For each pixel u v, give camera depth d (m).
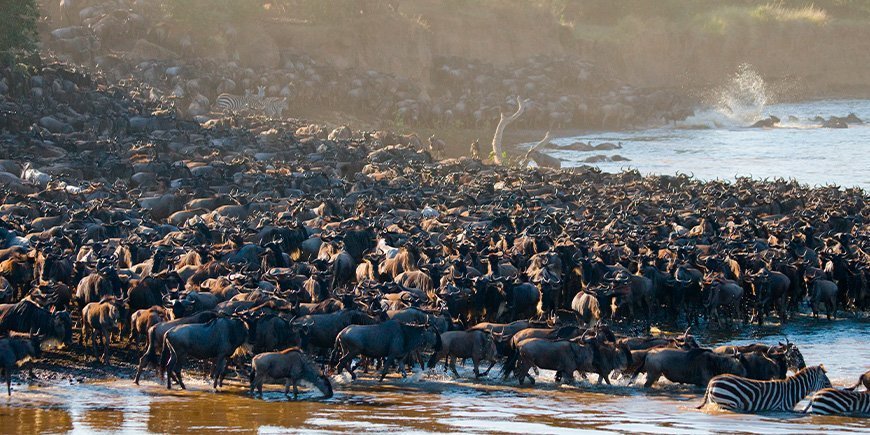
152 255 137.25
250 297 112.06
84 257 131.88
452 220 179.38
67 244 145.12
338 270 140.25
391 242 152.88
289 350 97.94
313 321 107.56
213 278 125.19
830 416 91.62
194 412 89.88
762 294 138.75
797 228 184.62
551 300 126.88
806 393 95.88
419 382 106.00
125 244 139.75
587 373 111.00
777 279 140.00
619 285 127.31
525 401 97.25
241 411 90.56
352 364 113.19
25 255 126.44
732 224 188.00
